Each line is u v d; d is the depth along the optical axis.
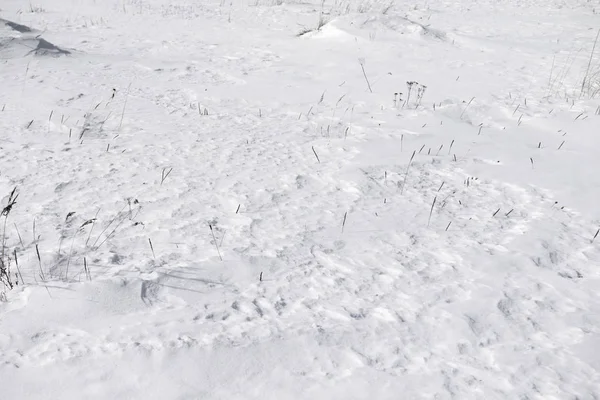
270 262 3.64
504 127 6.44
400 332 3.04
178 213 4.20
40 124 5.82
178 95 7.14
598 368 2.83
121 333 2.89
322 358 2.82
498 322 3.17
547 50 10.17
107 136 5.66
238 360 2.76
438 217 4.41
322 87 7.75
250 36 11.02
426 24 12.41
